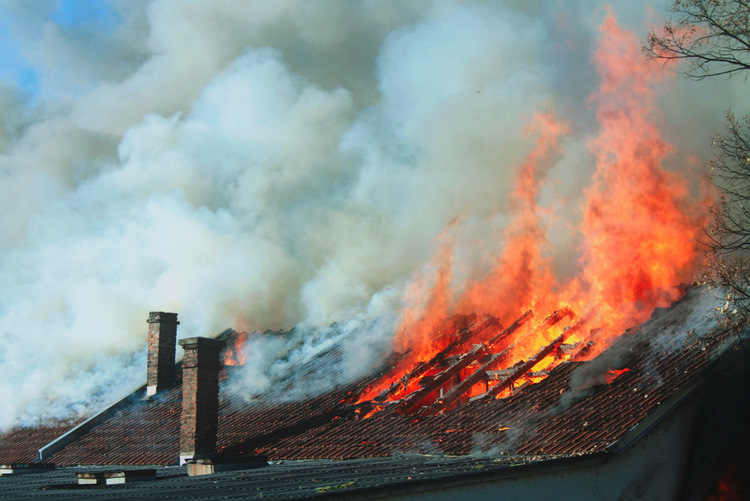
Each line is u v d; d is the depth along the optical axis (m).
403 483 9.83
